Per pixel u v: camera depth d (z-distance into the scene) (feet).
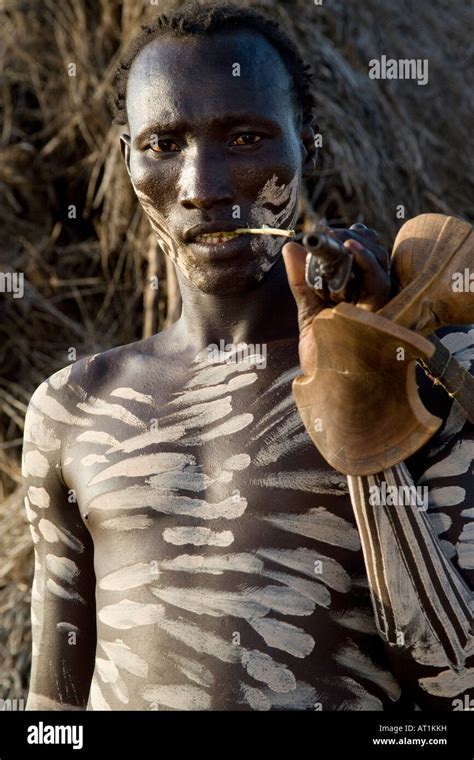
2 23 10.36
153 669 3.70
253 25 3.90
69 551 4.22
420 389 3.63
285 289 4.07
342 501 3.67
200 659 3.63
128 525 3.86
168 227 3.88
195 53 3.78
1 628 8.71
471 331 3.82
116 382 4.20
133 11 9.86
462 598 3.29
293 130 3.89
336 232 3.08
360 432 3.14
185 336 4.17
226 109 3.71
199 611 3.67
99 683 3.89
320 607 3.60
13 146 10.28
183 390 4.03
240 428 3.85
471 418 3.35
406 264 3.11
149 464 3.90
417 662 3.37
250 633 3.60
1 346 10.05
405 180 10.10
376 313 3.00
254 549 3.66
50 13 10.25
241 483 3.75
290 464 3.73
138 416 4.03
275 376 3.91
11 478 9.75
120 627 3.81
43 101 10.31
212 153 3.74
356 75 10.14
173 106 3.75
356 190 9.50
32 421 4.32
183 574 3.72
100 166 10.38
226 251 3.77
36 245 10.27
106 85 9.95
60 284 10.11
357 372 3.02
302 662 3.58
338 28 10.28
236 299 4.02
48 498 4.25
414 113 10.57
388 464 3.13
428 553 3.28
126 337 10.07
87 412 4.17
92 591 4.23
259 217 3.79
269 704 3.56
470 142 10.64
